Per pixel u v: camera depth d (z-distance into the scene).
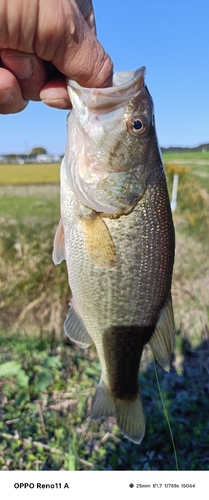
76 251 0.22
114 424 0.41
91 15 0.21
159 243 0.22
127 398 0.25
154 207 0.22
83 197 0.22
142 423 0.25
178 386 0.45
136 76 0.22
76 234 0.22
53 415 0.41
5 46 0.17
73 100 0.20
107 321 0.23
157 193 0.23
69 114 0.22
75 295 0.23
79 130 0.22
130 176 0.22
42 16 0.16
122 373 0.24
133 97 0.22
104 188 0.22
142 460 0.37
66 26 0.17
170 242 0.23
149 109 0.22
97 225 0.22
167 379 0.46
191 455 0.38
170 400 0.42
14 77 0.18
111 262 0.22
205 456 0.37
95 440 0.39
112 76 0.20
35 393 0.43
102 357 0.24
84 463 0.37
